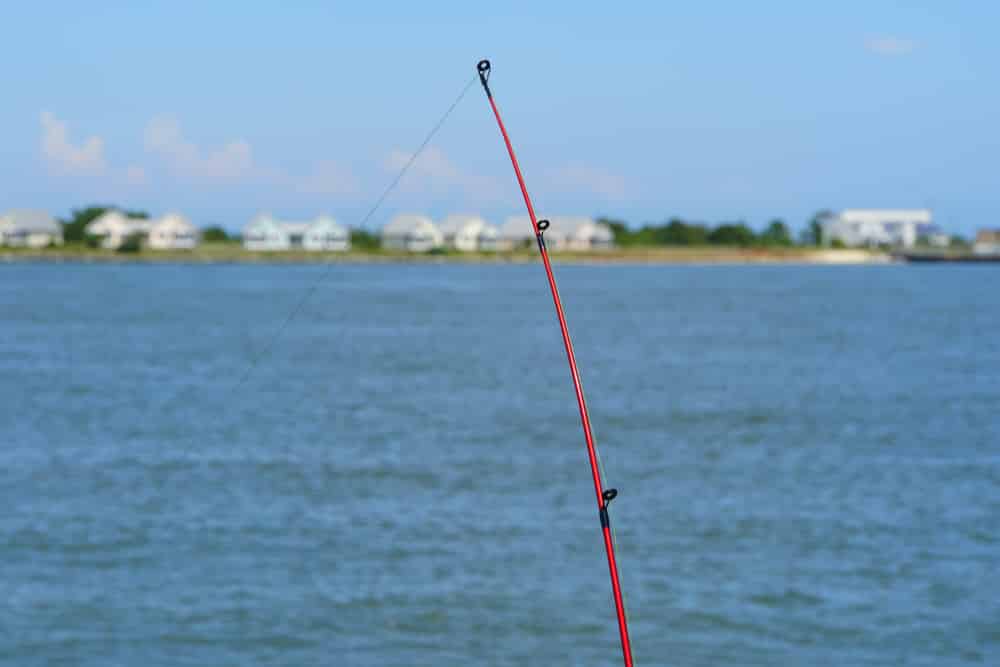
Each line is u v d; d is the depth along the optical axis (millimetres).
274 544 62656
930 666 46938
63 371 147625
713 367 152625
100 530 65438
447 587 55594
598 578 56938
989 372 146125
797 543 63188
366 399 120938
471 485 77250
